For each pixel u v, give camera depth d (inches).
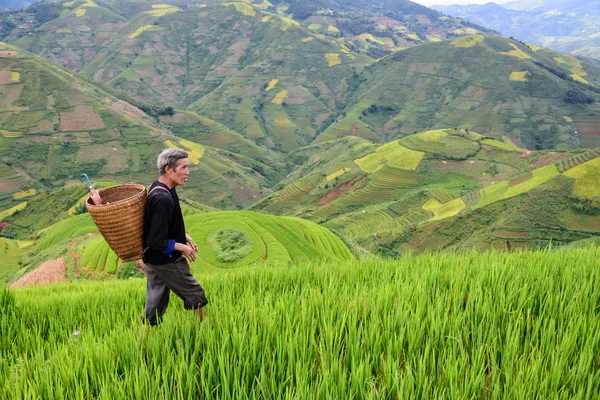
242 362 121.5
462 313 146.3
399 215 5255.9
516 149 6048.2
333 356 122.0
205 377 121.7
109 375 123.3
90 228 3203.7
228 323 151.6
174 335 147.2
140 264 1856.5
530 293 163.6
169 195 149.7
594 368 112.5
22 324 190.1
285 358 128.1
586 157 4124.0
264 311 155.9
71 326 206.5
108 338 151.6
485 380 113.0
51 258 2514.8
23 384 120.0
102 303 258.1
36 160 7372.1
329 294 184.5
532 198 3799.2
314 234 2438.5
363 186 6456.7
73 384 121.6
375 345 126.6
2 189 6633.9
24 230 5536.4
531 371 107.0
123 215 142.3
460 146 6476.4
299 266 278.8
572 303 148.0
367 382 106.8
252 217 2183.8
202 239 1855.3
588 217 3543.3
